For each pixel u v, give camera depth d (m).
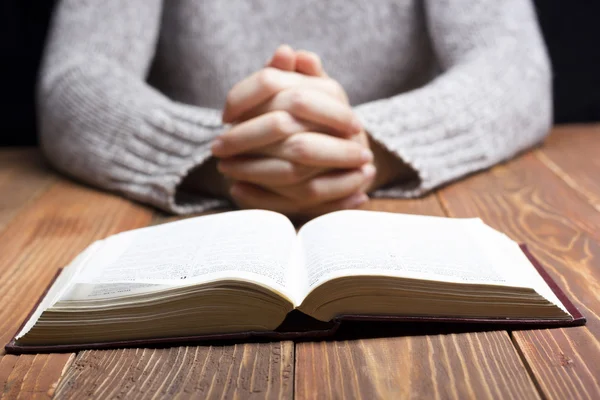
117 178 0.68
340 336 0.42
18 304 0.47
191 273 0.42
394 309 0.41
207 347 0.41
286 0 0.85
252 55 0.87
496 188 0.67
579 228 0.56
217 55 0.86
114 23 0.76
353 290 0.41
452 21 0.79
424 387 0.37
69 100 0.71
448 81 0.72
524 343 0.40
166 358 0.40
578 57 1.16
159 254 0.45
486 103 0.71
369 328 0.42
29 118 1.17
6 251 0.56
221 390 0.37
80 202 0.68
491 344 0.40
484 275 0.42
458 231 0.48
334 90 0.60
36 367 0.40
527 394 0.36
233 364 0.39
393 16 0.86
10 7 1.09
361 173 0.58
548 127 0.83
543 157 0.80
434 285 0.40
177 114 0.66
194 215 0.64
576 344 0.40
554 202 0.63
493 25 0.78
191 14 0.84
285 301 0.40
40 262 0.54
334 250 0.44
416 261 0.42
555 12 1.13
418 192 0.65
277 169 0.56
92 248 0.49
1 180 0.79
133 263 0.44
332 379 0.38
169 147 0.65
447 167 0.67
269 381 0.38
